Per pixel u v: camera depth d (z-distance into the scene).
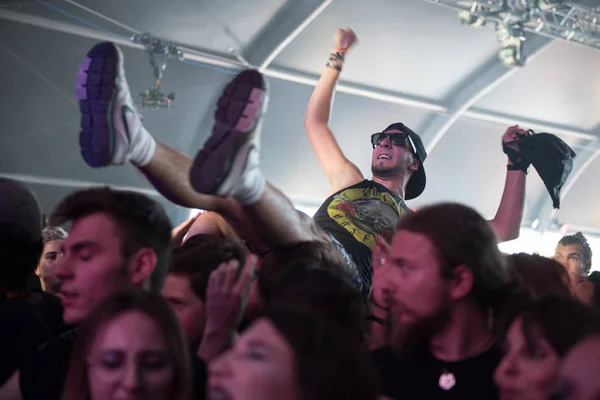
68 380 1.43
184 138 11.65
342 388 1.02
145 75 10.68
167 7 9.84
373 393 1.06
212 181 1.93
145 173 2.16
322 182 13.04
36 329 1.81
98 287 1.68
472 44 11.69
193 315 1.90
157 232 1.78
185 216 11.80
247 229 2.31
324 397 1.01
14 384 1.67
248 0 9.98
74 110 10.51
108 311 1.36
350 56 11.38
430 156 13.58
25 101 10.18
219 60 10.78
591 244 16.59
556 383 1.16
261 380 1.00
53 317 1.98
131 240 1.72
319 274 1.66
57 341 1.69
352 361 1.04
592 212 16.06
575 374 1.12
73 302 1.70
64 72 10.11
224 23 10.34
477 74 12.42
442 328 1.69
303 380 1.01
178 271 1.93
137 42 9.87
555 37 11.22
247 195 2.10
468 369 1.66
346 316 1.61
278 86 11.42
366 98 12.20
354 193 3.31
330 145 3.54
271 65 11.22
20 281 1.86
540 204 15.45
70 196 1.76
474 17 10.29
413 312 1.69
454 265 1.67
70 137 10.77
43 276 3.36
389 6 10.45
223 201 2.26
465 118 13.20
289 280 1.66
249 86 1.98
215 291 1.70
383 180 3.45
